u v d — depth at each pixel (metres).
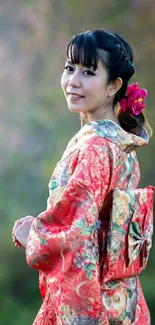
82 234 3.26
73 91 3.54
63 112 17.58
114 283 3.47
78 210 3.29
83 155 3.39
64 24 18.42
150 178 16.75
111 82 3.57
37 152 17.83
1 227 17.14
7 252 16.89
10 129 17.83
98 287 3.27
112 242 3.40
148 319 3.66
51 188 3.49
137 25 17.44
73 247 3.26
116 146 3.47
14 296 16.83
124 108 3.65
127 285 3.54
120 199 3.43
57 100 17.64
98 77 3.52
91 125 3.51
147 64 16.98
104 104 3.61
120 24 17.58
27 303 16.72
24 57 18.31
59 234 3.29
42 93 17.86
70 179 3.35
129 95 3.66
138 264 3.55
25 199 17.69
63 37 18.22
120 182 3.53
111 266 3.40
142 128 3.69
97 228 3.46
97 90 3.53
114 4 17.92
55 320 3.46
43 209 17.56
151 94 16.72
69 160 3.46
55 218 3.33
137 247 3.49
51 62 18.17
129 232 3.45
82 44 3.49
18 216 17.30
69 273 3.27
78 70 3.53
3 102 17.91
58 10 18.83
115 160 3.45
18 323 15.59
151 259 16.06
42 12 18.78
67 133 17.34
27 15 18.50
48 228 3.35
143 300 3.67
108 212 3.47
